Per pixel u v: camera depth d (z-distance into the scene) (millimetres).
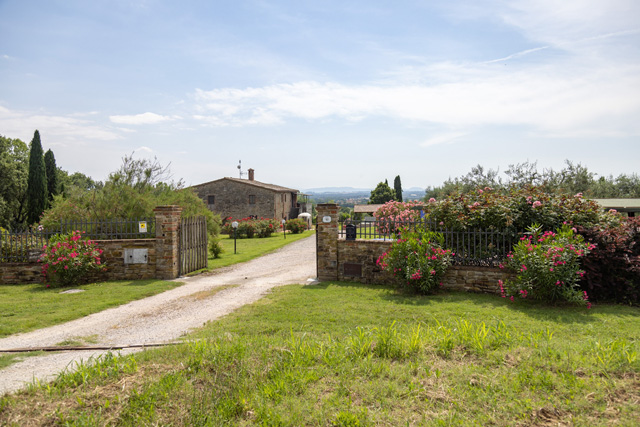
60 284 11602
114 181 17094
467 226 10125
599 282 8477
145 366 4691
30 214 36031
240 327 6953
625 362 4324
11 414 3609
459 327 5887
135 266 12719
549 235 8406
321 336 6219
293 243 26031
